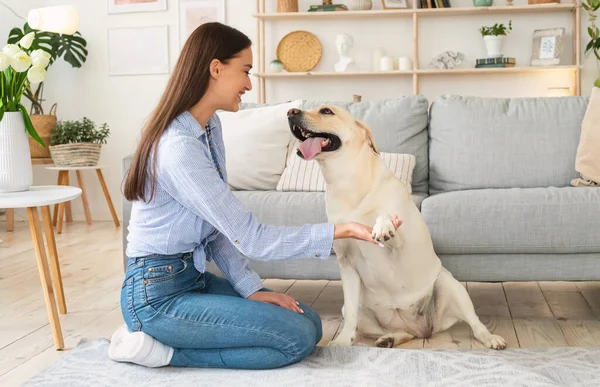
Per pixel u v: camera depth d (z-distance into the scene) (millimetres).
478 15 5043
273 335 1801
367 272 2090
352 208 2039
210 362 1867
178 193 1764
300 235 1757
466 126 2982
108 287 3064
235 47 1782
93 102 5535
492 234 2352
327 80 5258
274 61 5160
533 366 1849
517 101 3053
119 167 5551
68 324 2477
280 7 5094
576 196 2375
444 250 2393
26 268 3518
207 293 1981
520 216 2344
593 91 2986
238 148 2955
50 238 2570
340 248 2074
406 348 2105
